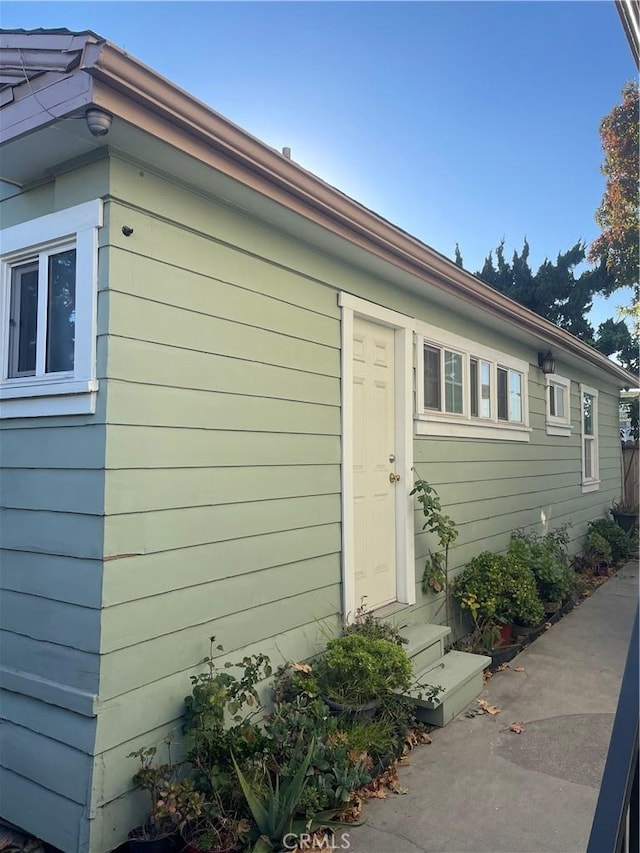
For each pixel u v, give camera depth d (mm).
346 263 4500
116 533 2764
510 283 17359
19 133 2688
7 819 2898
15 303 3311
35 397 3014
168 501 3031
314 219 3713
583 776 3357
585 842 2764
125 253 2873
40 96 2582
